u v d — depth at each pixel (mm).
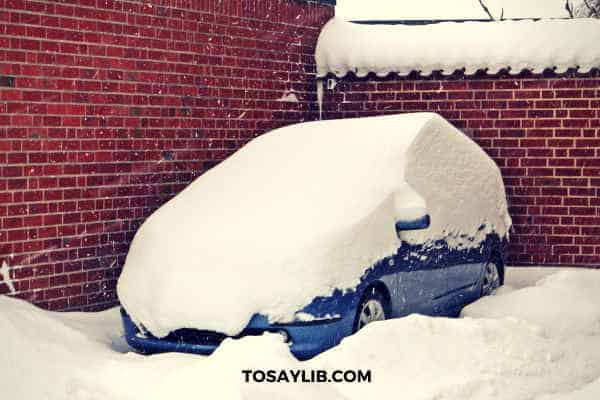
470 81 12102
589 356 7484
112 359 7008
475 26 12195
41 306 8711
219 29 10961
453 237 8570
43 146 8695
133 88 9711
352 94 12625
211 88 10852
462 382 6449
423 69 12195
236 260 7109
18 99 8453
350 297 7094
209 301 6934
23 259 8531
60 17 8836
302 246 7082
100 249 9328
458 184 8859
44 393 6402
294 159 8344
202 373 6133
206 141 10789
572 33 11734
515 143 11953
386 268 7539
